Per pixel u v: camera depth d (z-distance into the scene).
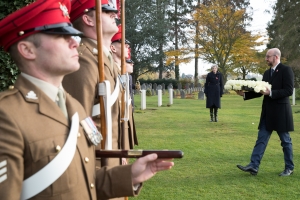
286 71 4.80
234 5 29.20
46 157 1.36
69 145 1.44
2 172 1.25
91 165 1.60
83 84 2.13
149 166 1.68
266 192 4.27
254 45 29.14
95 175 1.66
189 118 11.66
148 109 14.79
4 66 3.33
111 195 1.65
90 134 1.61
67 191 1.41
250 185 4.52
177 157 1.61
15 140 1.29
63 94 1.58
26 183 1.34
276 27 27.50
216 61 30.72
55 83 1.54
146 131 8.81
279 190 4.34
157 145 6.98
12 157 1.28
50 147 1.38
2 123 1.29
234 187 4.44
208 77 10.77
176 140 7.54
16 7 3.21
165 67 36.81
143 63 35.03
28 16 1.43
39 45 1.47
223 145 7.00
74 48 1.55
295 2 23.38
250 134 8.38
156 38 34.47
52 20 1.47
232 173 5.05
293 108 15.68
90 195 1.55
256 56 30.28
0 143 1.27
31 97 1.41
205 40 29.39
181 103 18.69
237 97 24.34
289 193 4.23
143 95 14.59
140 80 37.34
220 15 27.73
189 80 35.09
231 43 28.12
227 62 31.12
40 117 1.40
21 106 1.37
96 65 2.25
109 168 1.71
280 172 5.10
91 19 2.44
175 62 33.00
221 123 10.40
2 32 1.46
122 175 1.63
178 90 27.75
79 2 2.43
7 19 1.44
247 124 10.16
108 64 2.48
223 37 28.23
